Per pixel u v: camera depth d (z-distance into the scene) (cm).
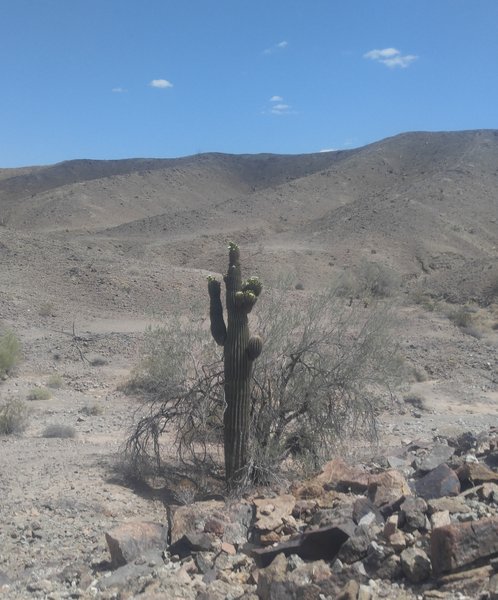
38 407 1788
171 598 542
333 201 11994
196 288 3888
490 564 514
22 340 2725
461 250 7856
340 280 1363
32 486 952
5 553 729
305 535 598
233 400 968
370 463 1024
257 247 6981
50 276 3847
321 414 1094
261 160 18525
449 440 1155
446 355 2419
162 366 1098
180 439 1102
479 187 10125
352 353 1118
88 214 12500
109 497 910
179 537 677
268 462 986
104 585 600
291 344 1108
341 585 518
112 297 3653
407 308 4175
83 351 2478
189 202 14700
